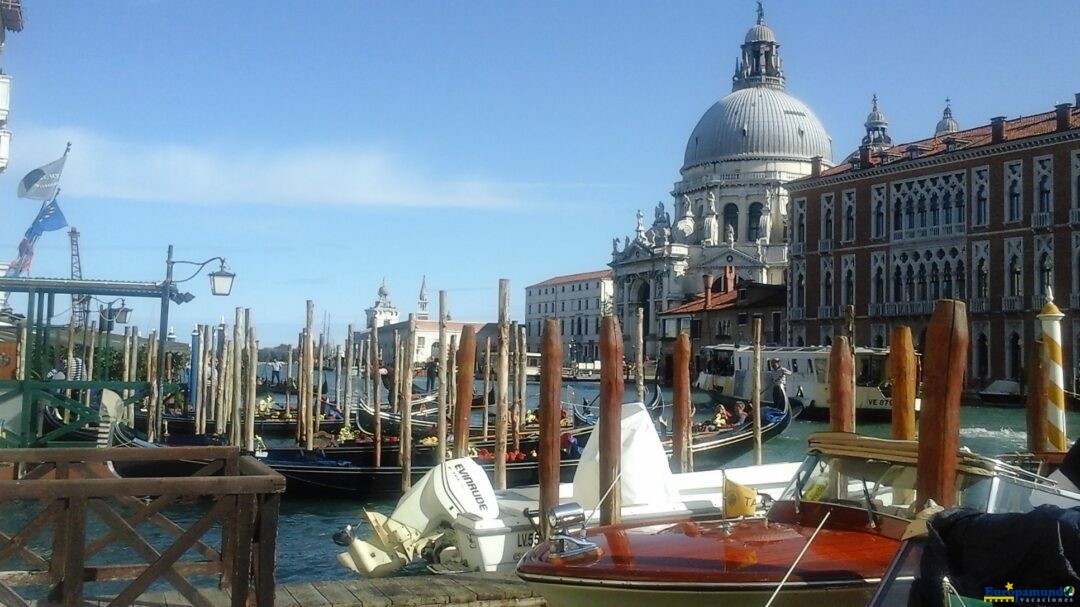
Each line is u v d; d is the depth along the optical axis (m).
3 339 27.92
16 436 19.64
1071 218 49.56
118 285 20.30
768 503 10.54
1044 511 4.93
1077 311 49.22
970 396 52.81
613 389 11.91
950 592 5.00
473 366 17.61
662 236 112.00
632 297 115.50
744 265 104.00
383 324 153.12
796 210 67.81
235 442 25.44
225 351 31.36
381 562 12.74
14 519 17.73
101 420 20.97
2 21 33.69
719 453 26.81
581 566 7.70
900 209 60.03
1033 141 51.50
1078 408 44.47
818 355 47.00
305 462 22.36
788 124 108.62
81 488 6.75
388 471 22.33
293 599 9.48
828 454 8.70
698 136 113.44
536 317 156.75
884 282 60.78
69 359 27.98
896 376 13.61
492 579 10.45
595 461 12.90
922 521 6.08
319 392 37.06
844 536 7.94
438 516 12.96
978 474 7.95
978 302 54.31
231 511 7.41
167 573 7.22
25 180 32.72
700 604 7.26
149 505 8.59
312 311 31.23
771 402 44.53
